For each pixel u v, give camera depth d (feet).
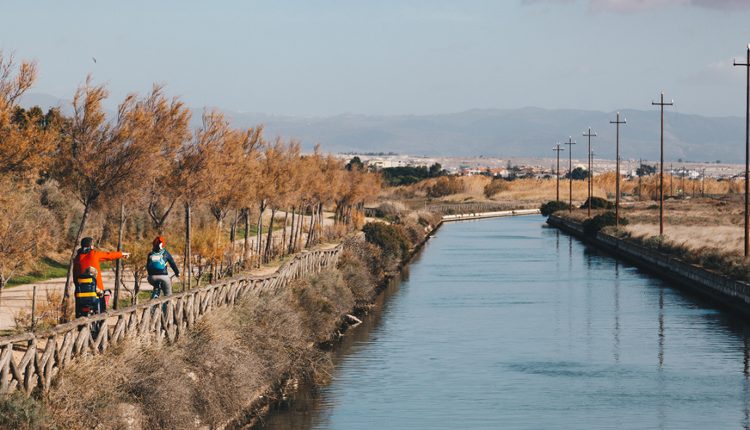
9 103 78.69
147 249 110.32
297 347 106.93
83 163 92.27
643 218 407.64
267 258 190.80
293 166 206.28
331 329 136.05
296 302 123.03
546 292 194.59
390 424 87.45
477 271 242.37
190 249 134.21
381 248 227.40
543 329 144.87
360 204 372.79
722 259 208.03
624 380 107.65
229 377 82.64
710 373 111.24
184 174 121.80
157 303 75.61
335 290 149.18
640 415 91.45
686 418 90.33
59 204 158.81
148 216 178.50
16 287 120.88
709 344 130.41
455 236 393.50
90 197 93.56
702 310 165.48
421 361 119.24
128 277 138.62
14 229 91.04
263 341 97.71
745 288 155.02
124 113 94.68
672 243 252.62
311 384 105.19
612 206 523.70
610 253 299.99
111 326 82.99
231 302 99.30
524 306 172.04
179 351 76.07
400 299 183.73
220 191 131.64
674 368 114.21
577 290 197.67
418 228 336.70
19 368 55.21
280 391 99.60
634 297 184.65
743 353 123.24
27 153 79.10
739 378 108.27
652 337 136.46
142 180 96.27
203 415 75.10
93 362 62.85
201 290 87.97
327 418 89.61
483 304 175.32
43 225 141.90
